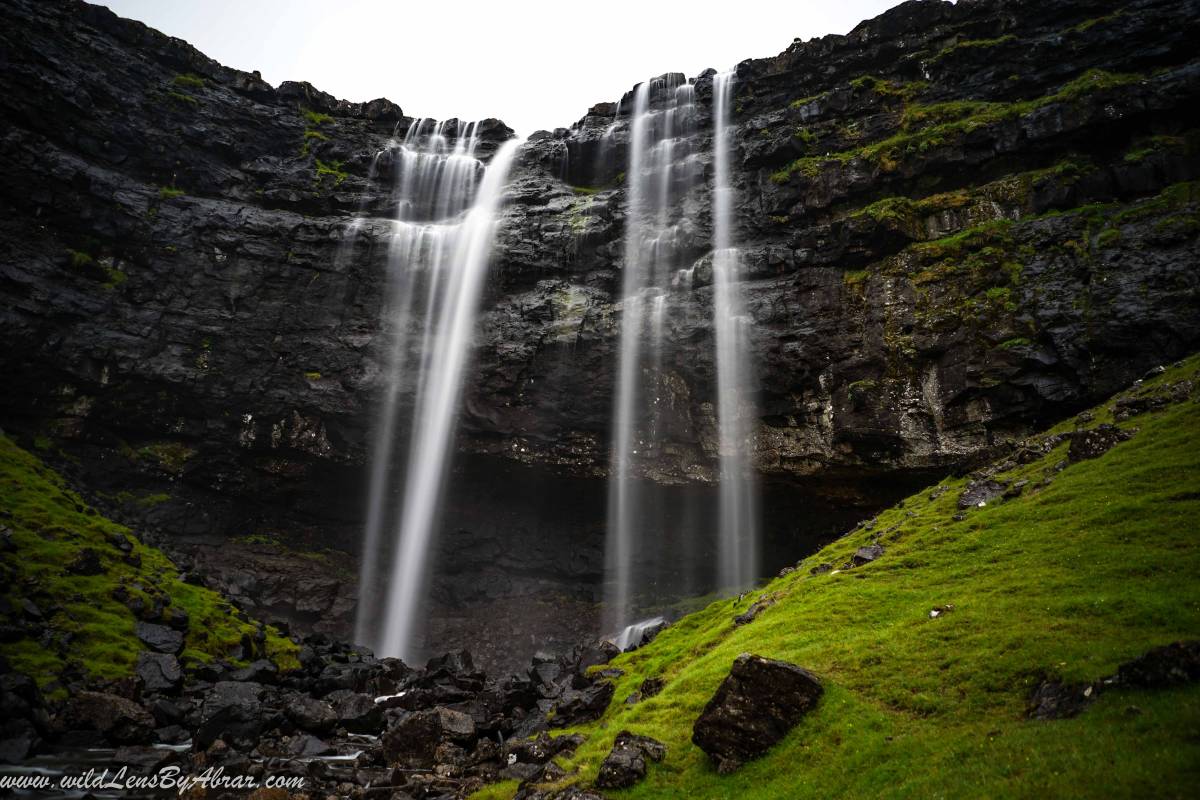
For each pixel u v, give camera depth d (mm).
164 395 45750
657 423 45406
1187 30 40156
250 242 49125
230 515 48156
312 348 48531
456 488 50906
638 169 54312
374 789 17219
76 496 37625
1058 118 39906
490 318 49688
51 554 28688
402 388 48812
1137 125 39125
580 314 47906
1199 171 36156
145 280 46656
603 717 22203
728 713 14688
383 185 56250
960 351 37281
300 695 26188
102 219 45469
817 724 14141
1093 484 21703
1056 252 37094
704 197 49906
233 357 47250
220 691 24672
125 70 50406
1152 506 18812
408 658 46656
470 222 53438
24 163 42906
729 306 44656
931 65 47219
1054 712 11930
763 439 42562
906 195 43969
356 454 48438
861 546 27281
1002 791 9945
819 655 17109
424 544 50031
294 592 45156
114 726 20234
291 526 50219
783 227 46594
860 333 40438
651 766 15125
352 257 50594
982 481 27328
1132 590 15148
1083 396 33688
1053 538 19609
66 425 43281
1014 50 44969
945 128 42969
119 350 44156
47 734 19328
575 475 47594
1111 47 42250
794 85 52125
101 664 23844
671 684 20234
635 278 49250
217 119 53625
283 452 48125
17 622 23938
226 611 33281
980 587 18297
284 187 53344
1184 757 9188
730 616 27750
